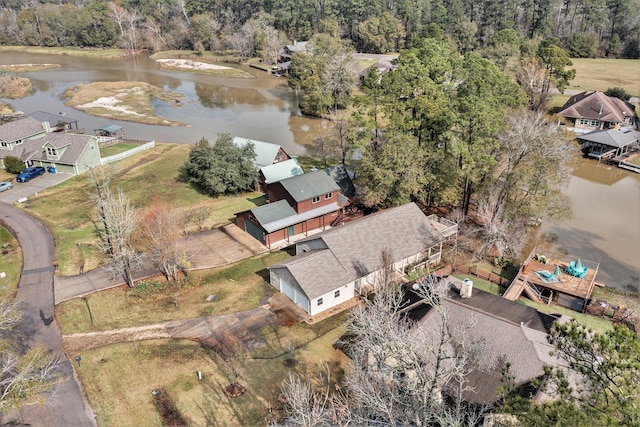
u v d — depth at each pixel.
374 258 42.25
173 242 44.12
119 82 124.19
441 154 52.41
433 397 21.42
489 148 49.03
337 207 54.34
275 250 49.09
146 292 41.31
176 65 149.25
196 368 32.41
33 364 27.95
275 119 97.94
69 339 35.28
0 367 31.72
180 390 30.48
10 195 59.91
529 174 46.88
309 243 44.06
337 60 98.62
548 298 41.53
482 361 27.47
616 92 96.75
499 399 25.25
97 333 36.06
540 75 88.31
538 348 27.41
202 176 60.75
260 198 61.44
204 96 116.44
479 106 46.09
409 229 45.75
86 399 29.86
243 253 48.44
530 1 148.25
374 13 161.38
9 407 25.86
